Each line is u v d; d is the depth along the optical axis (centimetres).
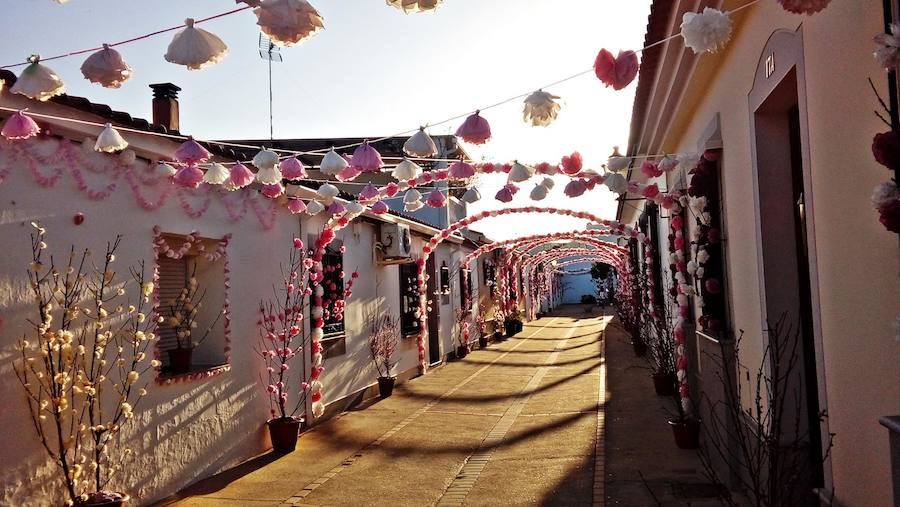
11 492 496
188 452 699
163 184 670
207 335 777
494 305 2630
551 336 2505
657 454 755
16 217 512
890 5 273
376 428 979
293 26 298
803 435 471
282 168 591
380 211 954
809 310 494
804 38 394
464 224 1483
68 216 557
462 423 998
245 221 823
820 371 396
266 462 797
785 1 296
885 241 302
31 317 519
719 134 658
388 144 1806
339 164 581
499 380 1421
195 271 780
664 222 1154
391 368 1360
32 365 510
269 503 643
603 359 1659
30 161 524
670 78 746
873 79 305
